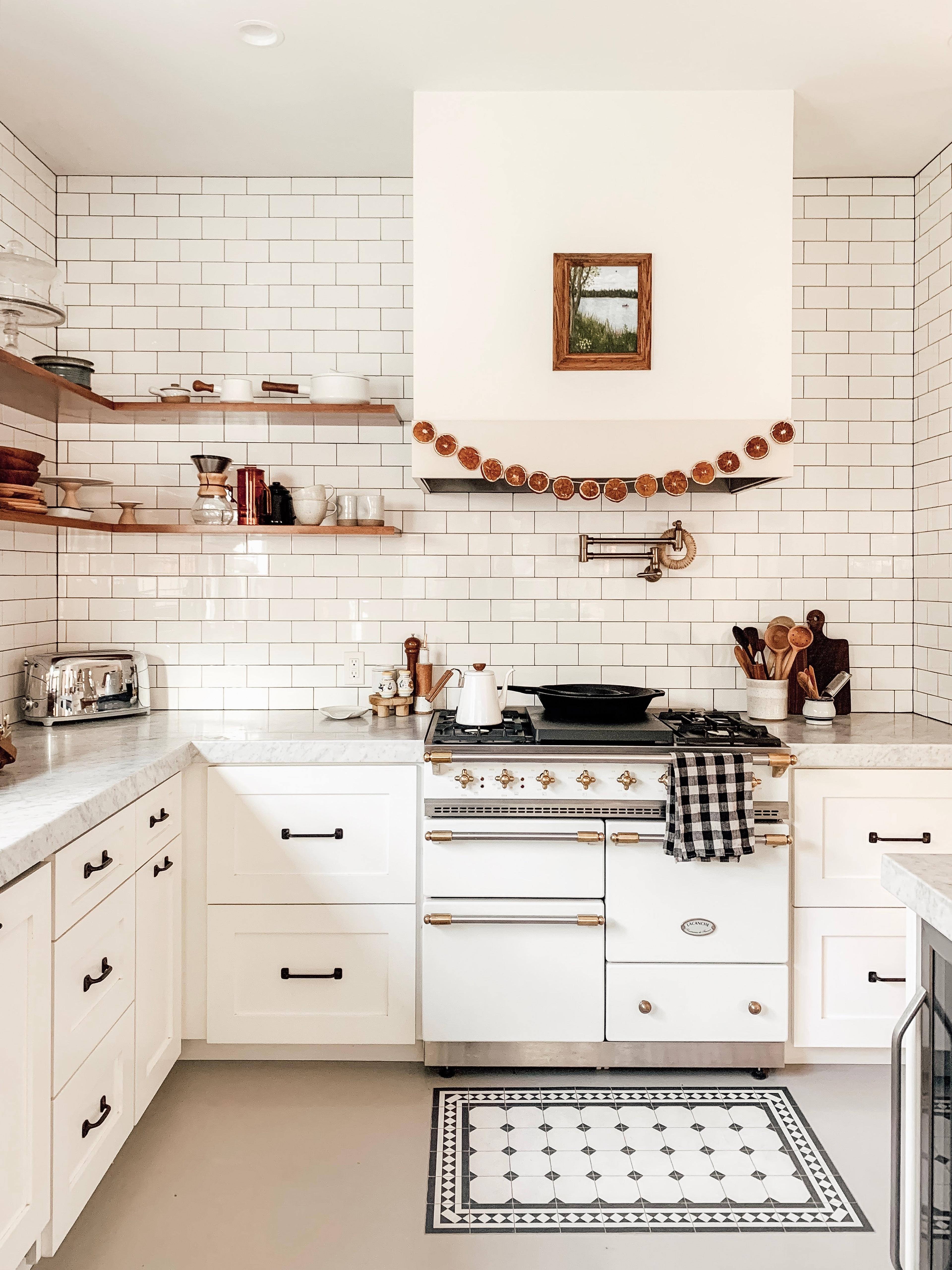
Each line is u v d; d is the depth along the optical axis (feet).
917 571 10.69
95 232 10.61
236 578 10.77
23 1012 5.25
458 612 10.73
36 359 9.29
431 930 8.46
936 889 4.01
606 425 9.05
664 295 9.09
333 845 8.64
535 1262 6.27
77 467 10.69
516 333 9.10
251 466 10.64
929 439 10.36
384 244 10.62
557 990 8.48
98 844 6.39
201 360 10.65
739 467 9.02
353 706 10.76
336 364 10.64
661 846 8.45
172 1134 7.74
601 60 8.45
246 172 10.52
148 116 9.27
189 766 8.59
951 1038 3.93
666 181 9.06
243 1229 6.56
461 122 9.04
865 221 10.69
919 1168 4.24
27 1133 5.30
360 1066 8.95
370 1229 6.57
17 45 8.03
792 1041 8.79
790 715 10.66
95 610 10.77
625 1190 7.02
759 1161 7.38
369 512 10.14
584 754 8.36
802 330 10.74
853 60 8.45
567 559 10.73
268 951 8.65
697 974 8.48
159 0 7.39
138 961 7.27
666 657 10.76
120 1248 6.36
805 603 10.79
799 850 8.63
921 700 10.62
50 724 9.48
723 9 7.62
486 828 8.46
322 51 8.20
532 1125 7.88
